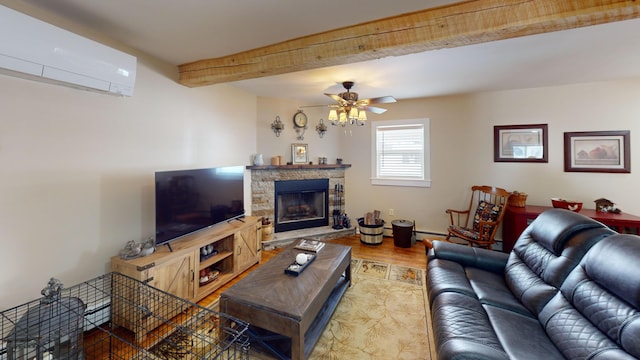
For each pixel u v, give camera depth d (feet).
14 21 4.69
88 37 6.45
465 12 5.46
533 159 11.75
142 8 5.55
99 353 5.90
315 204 15.39
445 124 13.21
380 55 6.49
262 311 5.38
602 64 8.71
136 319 6.26
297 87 11.60
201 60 8.51
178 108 9.06
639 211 10.41
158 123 8.39
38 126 5.71
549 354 4.13
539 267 5.85
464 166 12.96
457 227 12.01
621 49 7.54
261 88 11.81
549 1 4.98
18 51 4.75
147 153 8.05
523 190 12.00
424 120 13.60
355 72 9.50
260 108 13.26
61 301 5.34
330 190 15.11
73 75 5.60
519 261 6.64
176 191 7.73
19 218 5.51
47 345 4.84
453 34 5.56
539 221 6.66
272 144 13.64
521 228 10.45
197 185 8.54
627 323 3.62
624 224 9.20
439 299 5.78
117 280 6.56
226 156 11.32
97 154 6.80
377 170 14.84
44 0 5.25
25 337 4.66
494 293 6.05
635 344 3.37
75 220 6.40
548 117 11.45
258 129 13.25
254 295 5.75
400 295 8.46
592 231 5.27
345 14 5.82
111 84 6.31
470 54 7.89
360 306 7.83
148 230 8.10
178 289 7.21
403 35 5.94
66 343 5.08
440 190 13.50
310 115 14.69
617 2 4.62
